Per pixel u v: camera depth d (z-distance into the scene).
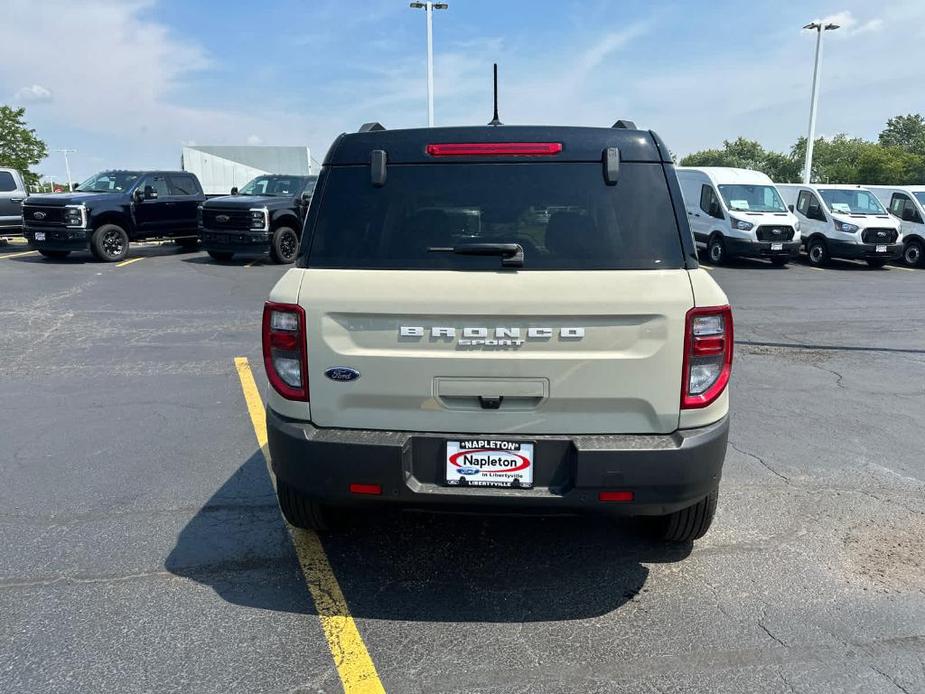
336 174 3.05
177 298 11.62
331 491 2.92
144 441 5.17
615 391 2.81
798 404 6.23
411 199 2.97
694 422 2.87
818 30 27.77
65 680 2.63
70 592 3.22
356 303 2.82
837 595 3.22
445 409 2.87
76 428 5.45
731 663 2.75
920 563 3.51
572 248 2.87
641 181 2.95
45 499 4.20
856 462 4.84
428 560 3.55
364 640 2.89
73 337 8.70
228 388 6.54
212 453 4.95
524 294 2.77
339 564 3.50
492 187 2.95
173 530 3.83
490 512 2.90
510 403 2.85
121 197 16.66
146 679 2.64
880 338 9.20
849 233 17.83
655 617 3.05
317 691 2.58
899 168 71.88
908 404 6.25
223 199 16.55
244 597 3.20
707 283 2.85
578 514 2.90
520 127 3.02
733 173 19.06
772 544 3.71
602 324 2.78
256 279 13.97
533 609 3.12
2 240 20.83
